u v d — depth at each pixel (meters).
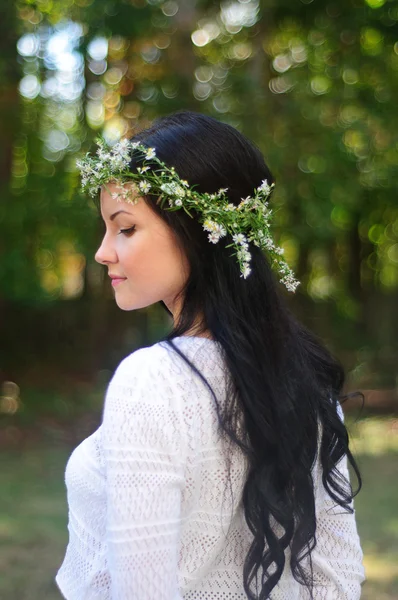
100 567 1.21
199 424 1.13
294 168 7.80
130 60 8.09
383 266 10.12
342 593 1.32
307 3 7.86
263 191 1.28
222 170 1.25
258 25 8.06
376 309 10.05
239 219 1.25
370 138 7.85
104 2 7.40
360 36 8.01
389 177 8.07
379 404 9.23
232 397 1.16
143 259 1.23
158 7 7.69
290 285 1.37
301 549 1.24
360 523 5.00
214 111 7.79
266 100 7.82
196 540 1.16
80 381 9.62
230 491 1.16
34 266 8.18
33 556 4.35
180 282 1.26
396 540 4.64
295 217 8.05
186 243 1.23
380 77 8.09
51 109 8.42
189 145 1.24
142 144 1.25
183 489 1.12
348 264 10.03
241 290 1.25
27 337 9.69
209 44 8.23
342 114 8.09
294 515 1.22
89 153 1.33
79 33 7.68
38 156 8.50
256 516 1.18
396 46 8.12
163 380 1.13
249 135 7.62
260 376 1.19
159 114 7.88
